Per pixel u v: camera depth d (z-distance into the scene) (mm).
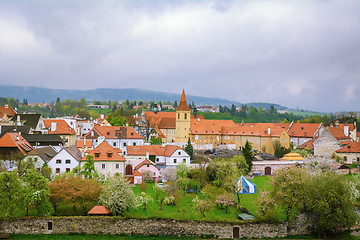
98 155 111500
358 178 105875
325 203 76812
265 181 125375
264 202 82188
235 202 95438
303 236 78000
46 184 78688
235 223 76125
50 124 176750
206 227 75688
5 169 99438
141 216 76500
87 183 84375
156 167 120625
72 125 189625
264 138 199750
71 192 79562
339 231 80312
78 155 117312
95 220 74688
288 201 79812
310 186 80625
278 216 80688
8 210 73062
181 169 117812
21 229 73188
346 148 151000
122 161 111625
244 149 136125
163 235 74938
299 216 79812
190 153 156375
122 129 155625
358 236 78312
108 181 88750
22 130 146500
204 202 84438
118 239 72250
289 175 83438
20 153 109625
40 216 75125
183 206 91250
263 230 76875
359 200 96000
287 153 163125
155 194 98062
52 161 109125
